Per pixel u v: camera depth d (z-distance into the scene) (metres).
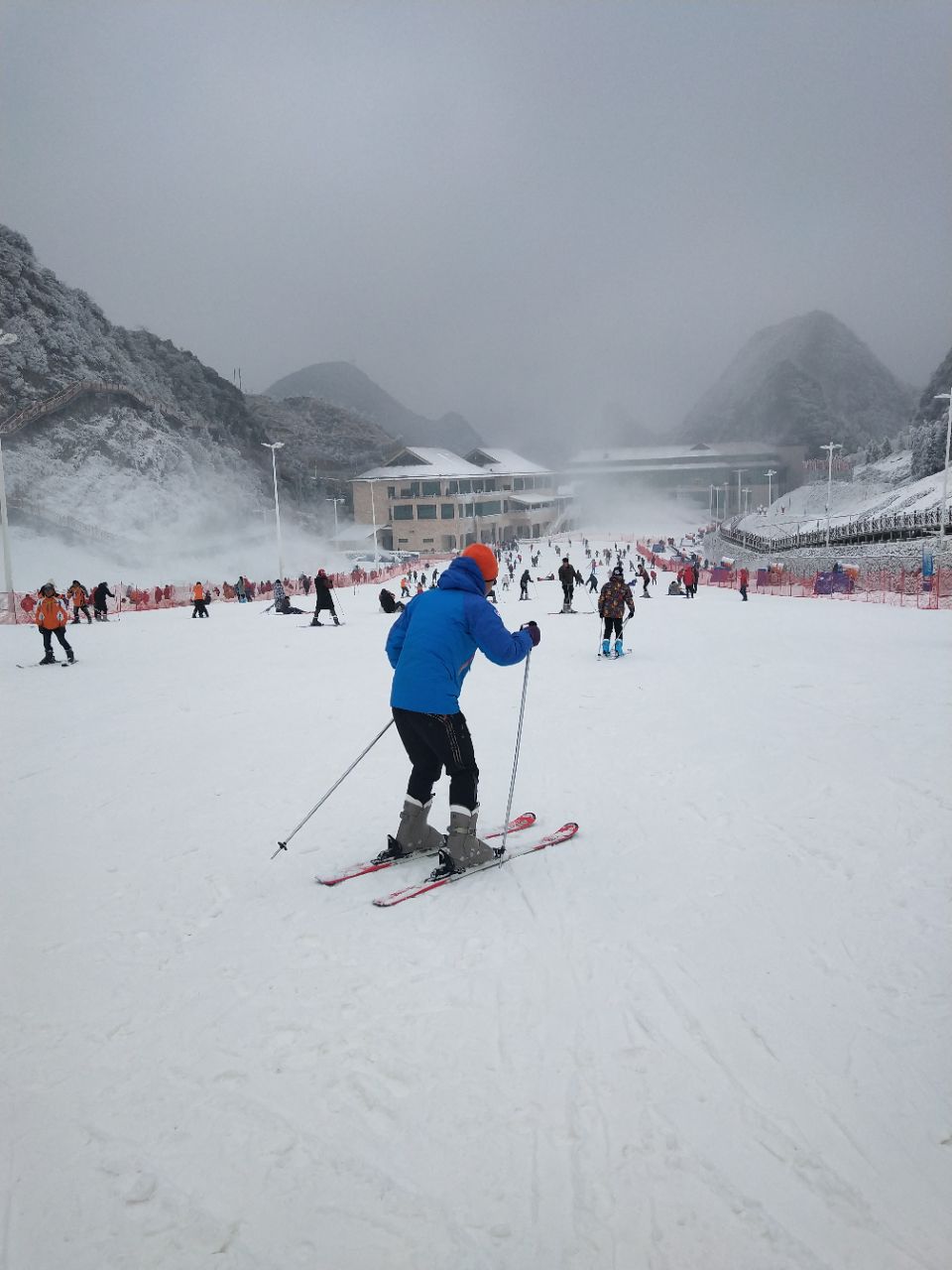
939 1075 2.57
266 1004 3.13
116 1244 2.04
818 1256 1.94
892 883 4.01
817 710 8.30
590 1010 3.02
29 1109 2.55
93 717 9.48
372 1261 1.97
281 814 5.61
